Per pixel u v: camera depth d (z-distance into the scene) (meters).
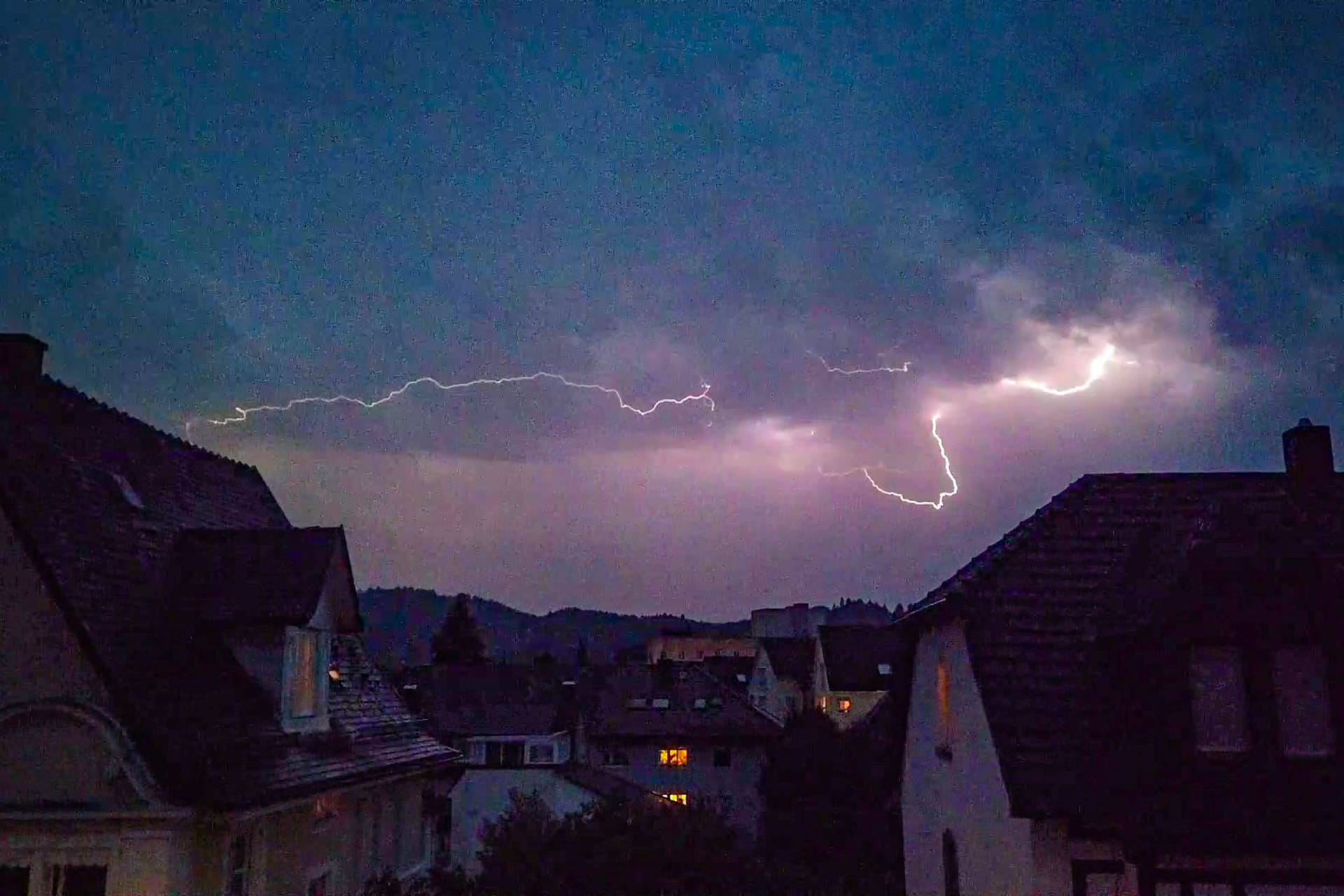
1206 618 11.27
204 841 11.47
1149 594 11.87
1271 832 10.49
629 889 16.02
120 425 16.73
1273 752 10.93
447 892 16.27
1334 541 12.80
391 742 17.91
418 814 20.30
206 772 11.24
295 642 14.52
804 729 37.88
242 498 19.27
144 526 14.48
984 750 12.50
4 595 11.59
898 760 18.56
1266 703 11.06
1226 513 12.01
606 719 47.38
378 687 19.83
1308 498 14.55
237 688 13.54
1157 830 10.59
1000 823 11.95
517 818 17.61
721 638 101.56
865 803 35.59
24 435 13.48
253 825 12.68
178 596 13.99
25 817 10.70
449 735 43.53
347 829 16.11
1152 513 14.37
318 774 13.73
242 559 14.64
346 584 15.95
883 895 17.61
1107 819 10.84
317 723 15.05
